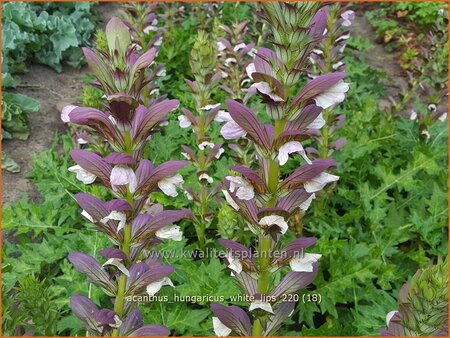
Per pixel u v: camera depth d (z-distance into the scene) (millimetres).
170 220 429
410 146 1014
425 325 387
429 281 384
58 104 1251
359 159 957
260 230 417
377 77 1393
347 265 701
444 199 870
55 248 744
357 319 637
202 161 735
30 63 1430
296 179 397
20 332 499
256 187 399
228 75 918
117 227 426
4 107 1115
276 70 376
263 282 436
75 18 1563
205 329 634
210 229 850
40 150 1108
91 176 407
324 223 792
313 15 359
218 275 676
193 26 1525
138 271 444
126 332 456
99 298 656
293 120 386
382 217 827
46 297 517
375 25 1853
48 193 848
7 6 1372
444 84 967
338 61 827
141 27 991
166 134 971
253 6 1275
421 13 1816
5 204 931
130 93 374
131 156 386
